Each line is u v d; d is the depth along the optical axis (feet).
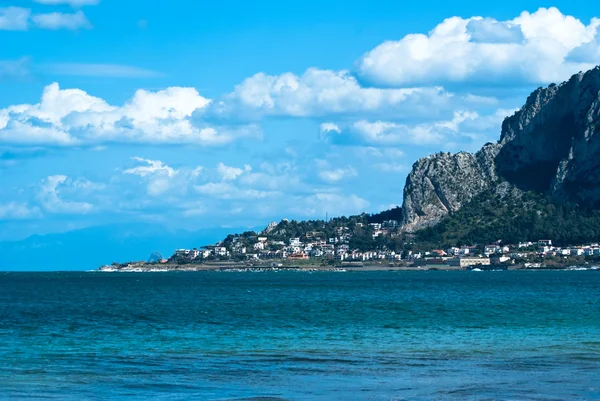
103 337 250.78
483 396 144.56
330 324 303.07
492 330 272.72
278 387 155.74
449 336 251.60
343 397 144.97
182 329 280.31
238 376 169.07
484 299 526.16
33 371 176.24
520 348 216.54
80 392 151.12
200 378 166.71
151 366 183.73
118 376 169.17
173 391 152.25
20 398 145.38
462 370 176.35
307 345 226.17
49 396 147.33
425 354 204.44
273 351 211.82
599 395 144.97
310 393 149.28
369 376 168.45
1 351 212.64
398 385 157.17
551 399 141.38
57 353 208.33
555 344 225.97
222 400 142.82
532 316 345.92
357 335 255.70
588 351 208.85
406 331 270.46
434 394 147.02
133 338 247.09
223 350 214.48
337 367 181.68
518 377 165.89
